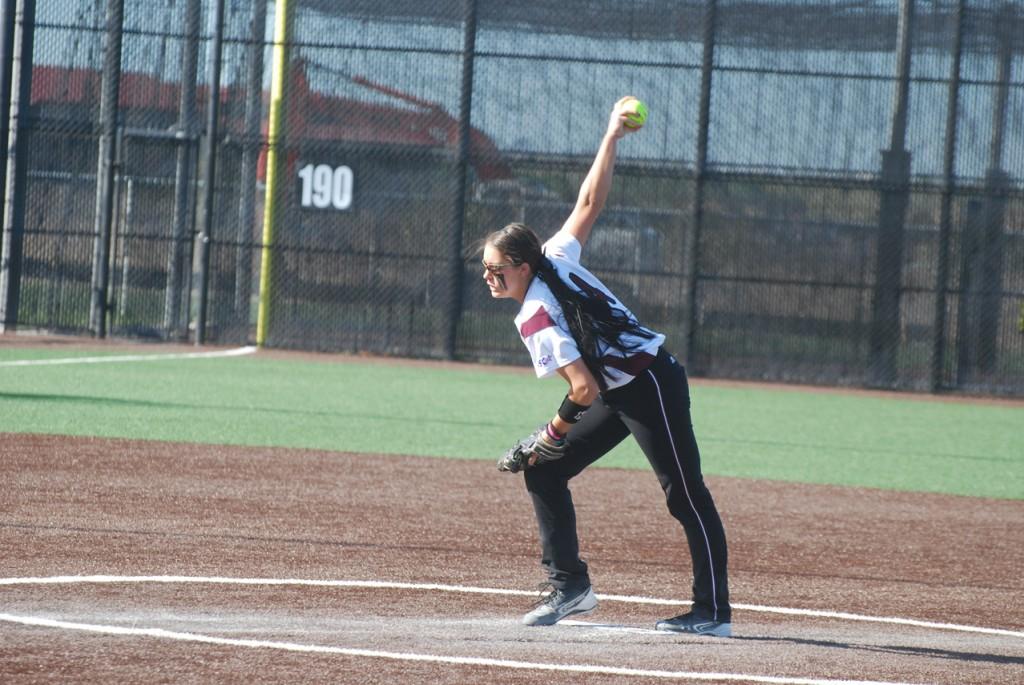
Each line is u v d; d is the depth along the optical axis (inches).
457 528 1093.1
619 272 2716.5
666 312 2723.9
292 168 2783.0
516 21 2704.2
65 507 1084.5
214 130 2763.3
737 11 2672.2
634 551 1037.8
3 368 2190.0
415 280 2778.1
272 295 2802.7
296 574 888.3
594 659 697.6
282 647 691.4
